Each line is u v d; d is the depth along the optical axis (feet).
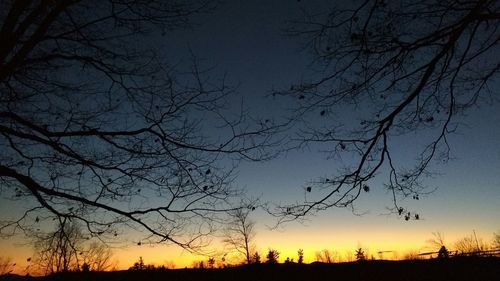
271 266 80.43
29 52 25.08
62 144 25.59
